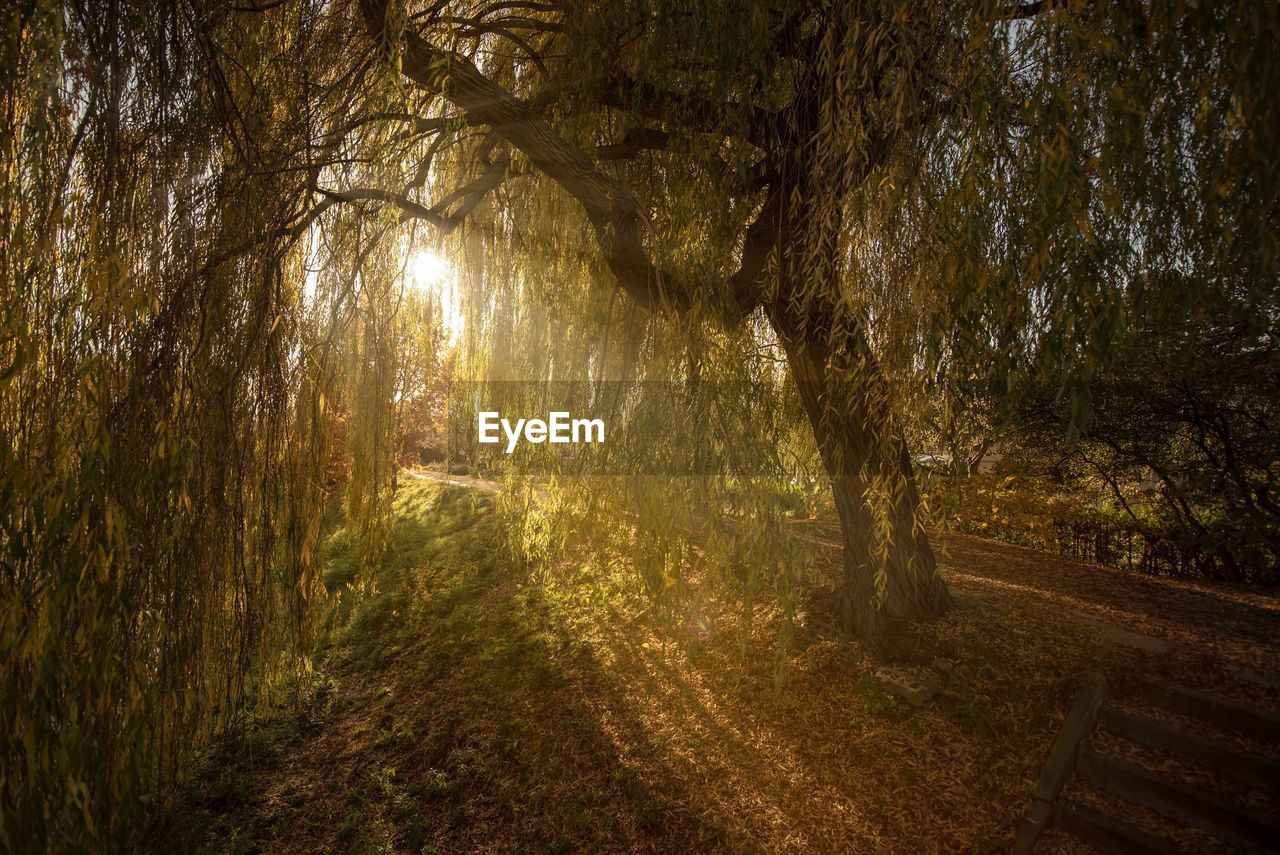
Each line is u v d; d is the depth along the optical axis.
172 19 3.31
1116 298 2.73
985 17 2.99
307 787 5.79
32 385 2.87
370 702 6.97
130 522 3.03
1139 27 2.75
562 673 6.44
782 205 4.36
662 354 4.57
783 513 4.32
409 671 7.38
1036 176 2.88
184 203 3.43
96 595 2.71
